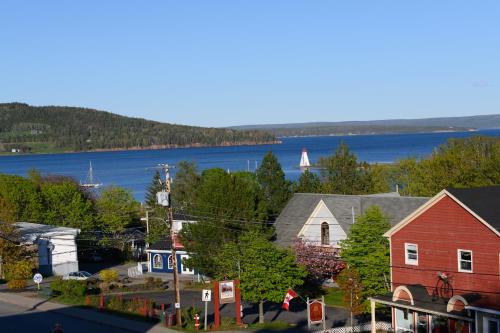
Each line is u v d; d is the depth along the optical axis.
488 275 39.19
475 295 38.12
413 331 41.12
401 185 105.06
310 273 54.44
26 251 65.50
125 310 47.34
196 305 51.81
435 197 41.75
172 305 51.53
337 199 59.91
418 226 43.16
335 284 56.69
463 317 36.97
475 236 39.81
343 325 43.62
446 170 81.94
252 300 45.06
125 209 91.25
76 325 43.19
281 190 71.56
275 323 43.91
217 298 42.75
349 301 42.56
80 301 51.47
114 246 84.31
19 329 41.72
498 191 43.53
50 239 67.88
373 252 45.16
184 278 67.31
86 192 97.81
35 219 80.00
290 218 63.88
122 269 75.88
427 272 42.66
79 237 82.25
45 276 66.81
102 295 53.81
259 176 72.31
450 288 41.22
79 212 83.06
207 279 64.50
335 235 57.56
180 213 73.00
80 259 83.50
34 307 49.38
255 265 44.19
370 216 46.81
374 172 99.00
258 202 63.38
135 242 91.75
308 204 64.50
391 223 55.41
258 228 57.12
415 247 43.34
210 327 42.34
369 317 46.19
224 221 56.72
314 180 81.38
